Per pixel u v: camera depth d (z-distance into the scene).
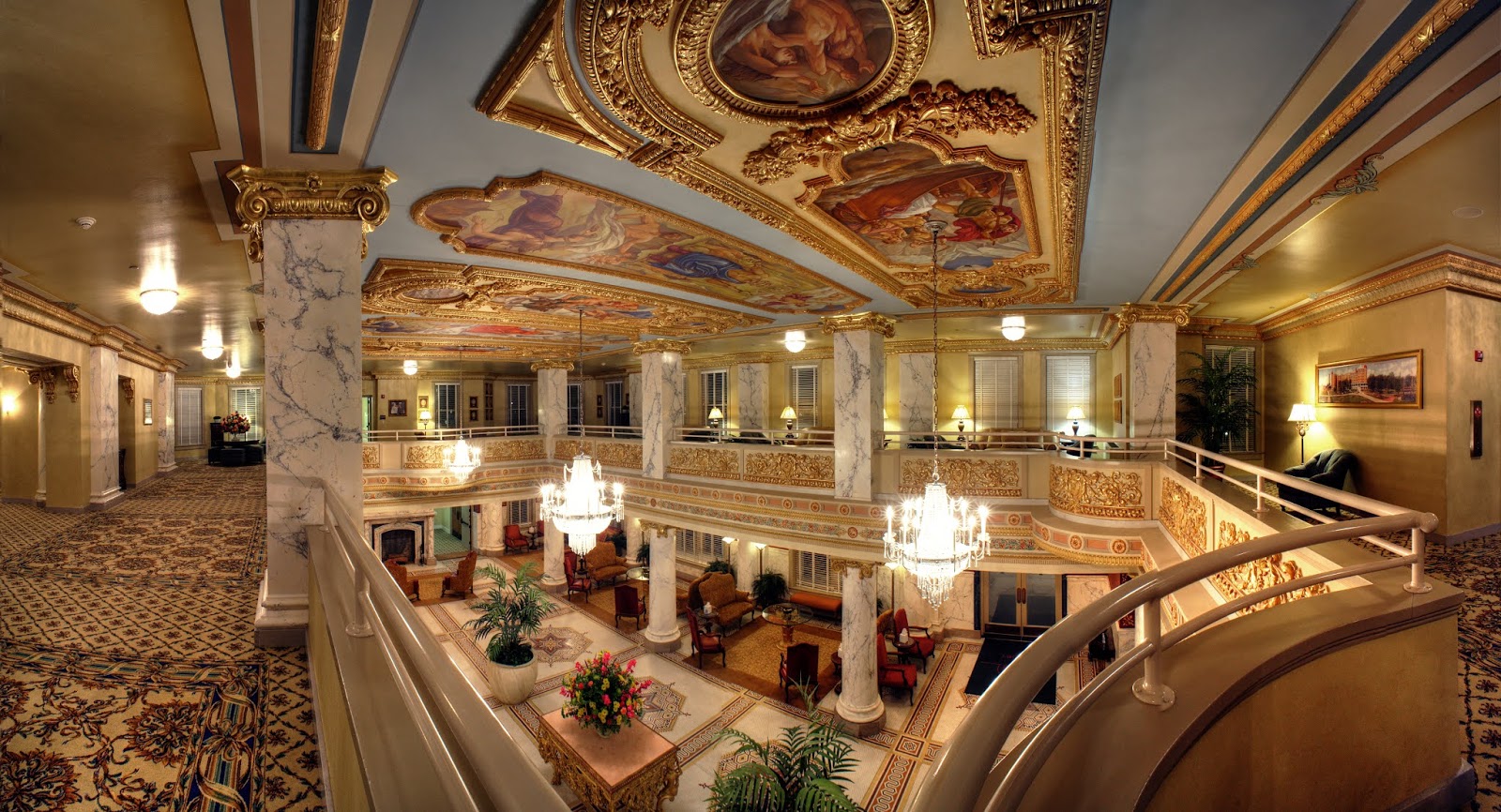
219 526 10.27
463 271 7.86
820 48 3.11
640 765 8.01
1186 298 9.23
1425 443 8.22
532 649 13.09
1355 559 3.61
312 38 2.88
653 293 9.38
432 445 16.64
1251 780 2.10
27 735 3.26
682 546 20.84
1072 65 3.12
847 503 10.73
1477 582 6.19
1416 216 6.12
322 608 3.23
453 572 19.19
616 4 2.76
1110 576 14.75
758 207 5.37
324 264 4.35
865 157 4.43
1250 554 2.18
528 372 25.14
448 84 3.34
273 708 3.56
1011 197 5.27
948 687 12.46
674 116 3.76
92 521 10.71
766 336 14.17
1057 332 14.04
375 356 16.92
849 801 5.54
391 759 1.71
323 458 4.35
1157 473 8.59
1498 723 3.45
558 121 3.78
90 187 4.61
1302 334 11.23
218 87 3.29
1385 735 2.53
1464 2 2.61
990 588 15.49
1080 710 1.52
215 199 4.89
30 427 13.00
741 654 14.13
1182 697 1.94
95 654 4.36
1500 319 8.74
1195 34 2.89
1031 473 10.05
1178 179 4.65
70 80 3.21
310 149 4.06
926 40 3.04
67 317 10.59
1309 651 2.29
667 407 13.89
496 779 0.82
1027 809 1.53
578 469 9.94
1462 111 3.55
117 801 2.72
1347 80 3.26
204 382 24.44
